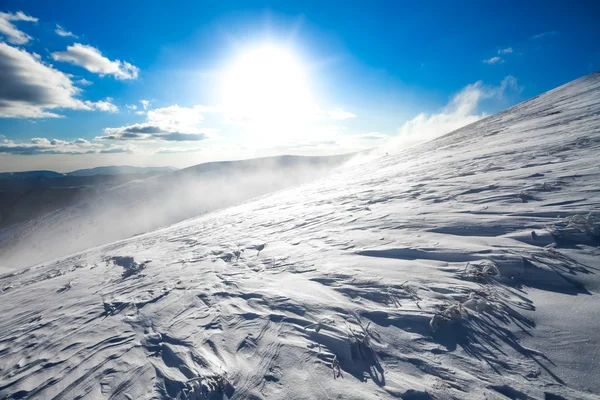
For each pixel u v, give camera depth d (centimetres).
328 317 284
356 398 192
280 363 240
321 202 991
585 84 2164
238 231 878
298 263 453
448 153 1362
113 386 268
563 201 395
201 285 466
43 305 596
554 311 221
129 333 363
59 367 325
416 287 293
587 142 712
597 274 247
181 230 1307
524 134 1160
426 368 203
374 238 458
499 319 227
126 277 659
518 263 284
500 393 174
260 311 331
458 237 376
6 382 322
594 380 166
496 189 529
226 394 222
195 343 301
